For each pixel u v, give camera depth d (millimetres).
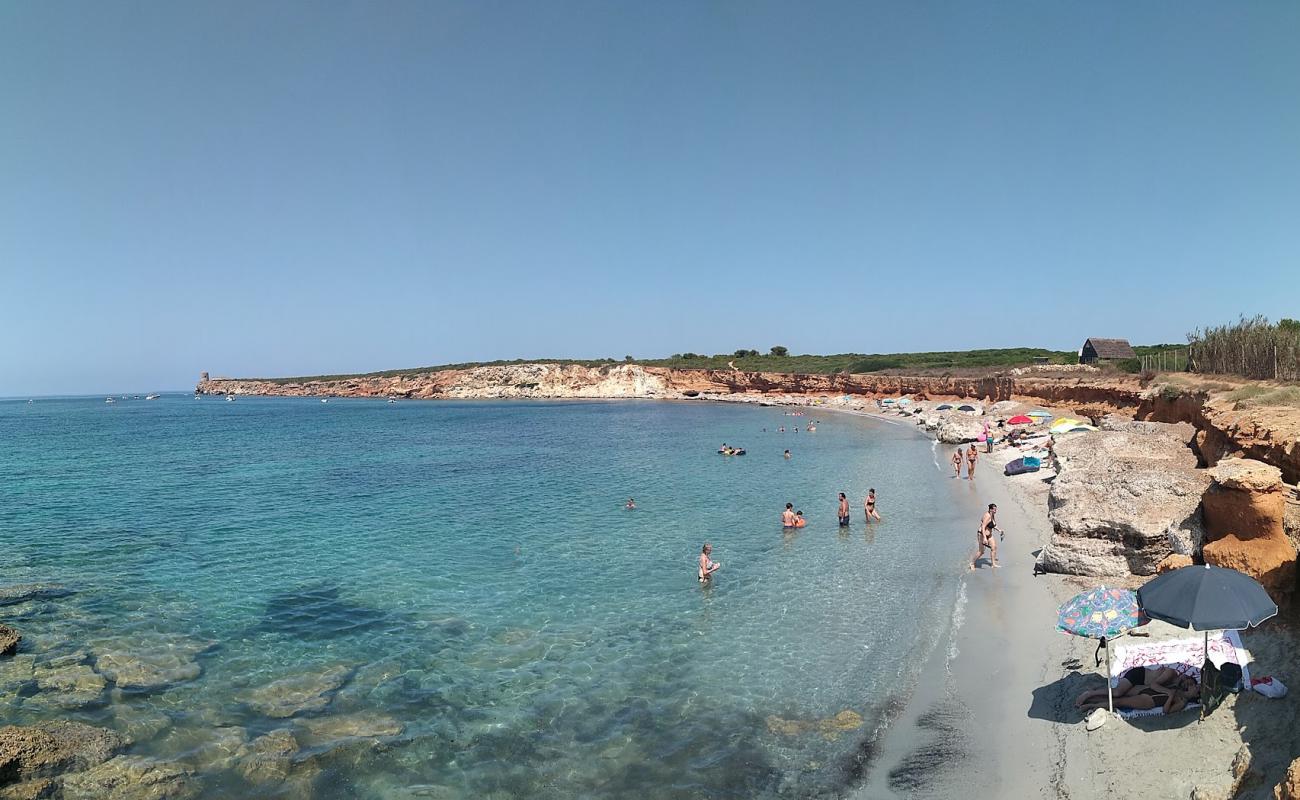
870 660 14062
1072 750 9820
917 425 70312
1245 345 36062
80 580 20531
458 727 11859
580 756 10938
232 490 37812
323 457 54062
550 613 17438
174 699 12875
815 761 10594
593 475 42031
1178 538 14281
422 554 23281
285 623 16891
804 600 17906
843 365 127812
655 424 84250
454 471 44938
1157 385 40000
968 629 15031
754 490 35281
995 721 11125
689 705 12531
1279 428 17078
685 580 19984
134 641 15742
